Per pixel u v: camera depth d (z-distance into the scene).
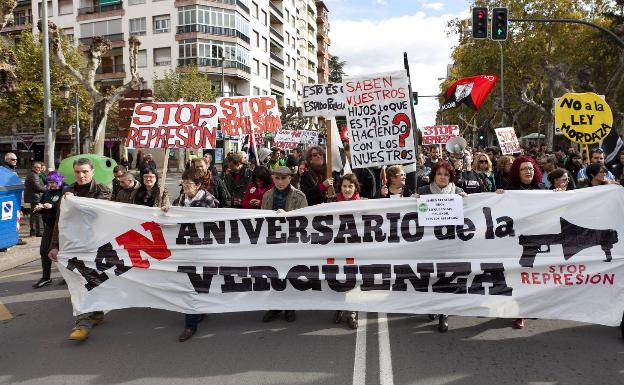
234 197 8.14
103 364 4.27
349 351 4.44
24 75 33.66
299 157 14.72
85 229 5.21
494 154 14.32
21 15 54.09
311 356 4.34
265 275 5.16
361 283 5.07
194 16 44.94
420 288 5.00
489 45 35.81
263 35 55.06
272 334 4.93
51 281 7.30
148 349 4.59
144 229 5.20
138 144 7.50
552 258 4.82
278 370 4.07
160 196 6.25
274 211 5.20
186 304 5.07
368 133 6.37
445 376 3.90
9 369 4.21
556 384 3.75
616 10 32.38
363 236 5.10
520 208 4.92
